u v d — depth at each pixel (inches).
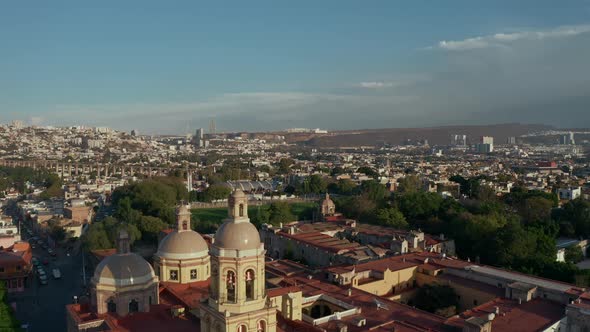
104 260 3690.9
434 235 7775.6
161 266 4215.1
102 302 3538.4
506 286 4389.8
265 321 2760.8
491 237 6441.9
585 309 3659.0
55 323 5147.6
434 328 3634.4
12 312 4630.9
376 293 4921.3
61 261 7746.1
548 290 4269.2
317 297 4205.2
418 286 5260.8
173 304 3769.7
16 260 6259.8
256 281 2736.2
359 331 3521.2
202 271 4284.0
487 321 3491.6
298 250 6850.4
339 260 6063.0
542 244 6136.8
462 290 4795.8
